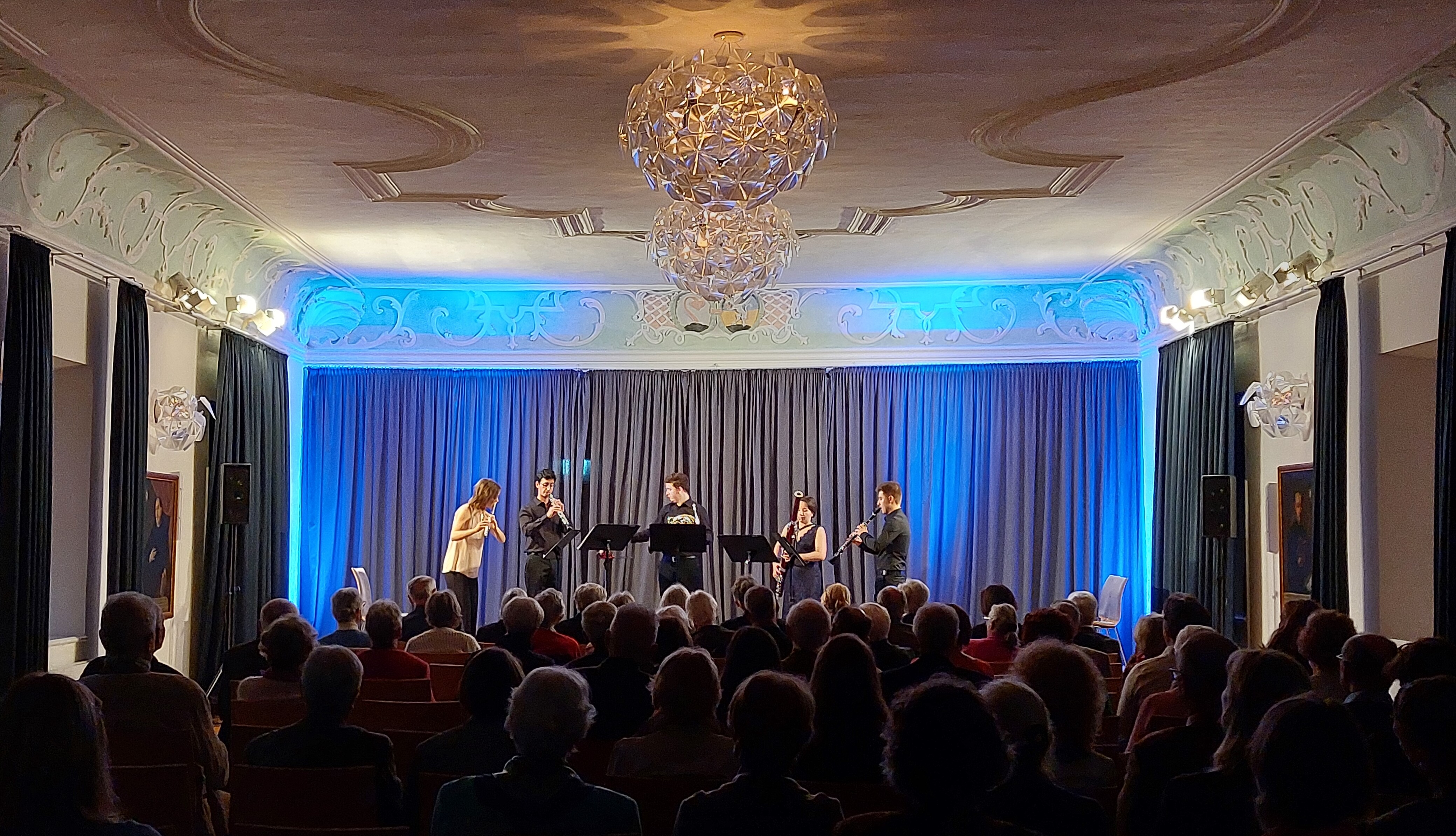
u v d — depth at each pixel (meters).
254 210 10.66
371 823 3.83
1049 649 3.81
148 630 4.96
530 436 14.62
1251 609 11.27
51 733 2.48
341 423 14.63
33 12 6.23
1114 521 14.12
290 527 14.43
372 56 6.91
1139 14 6.29
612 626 5.35
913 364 14.47
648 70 7.15
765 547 11.87
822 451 14.45
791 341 14.60
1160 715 4.79
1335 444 9.27
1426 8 6.18
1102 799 3.72
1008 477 14.25
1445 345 7.64
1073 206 10.59
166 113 7.95
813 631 5.81
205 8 6.20
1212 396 11.74
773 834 3.00
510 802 3.07
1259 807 2.63
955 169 9.40
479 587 14.49
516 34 6.56
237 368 12.01
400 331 14.73
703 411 14.59
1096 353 14.27
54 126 8.02
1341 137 8.44
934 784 2.50
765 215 9.07
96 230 9.23
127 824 2.53
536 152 8.90
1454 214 7.75
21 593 7.88
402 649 7.36
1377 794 3.76
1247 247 11.05
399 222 11.22
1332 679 5.35
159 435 10.53
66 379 9.35
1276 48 6.75
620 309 14.66
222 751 4.73
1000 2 6.14
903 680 5.16
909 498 14.30
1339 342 9.27
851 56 6.94
